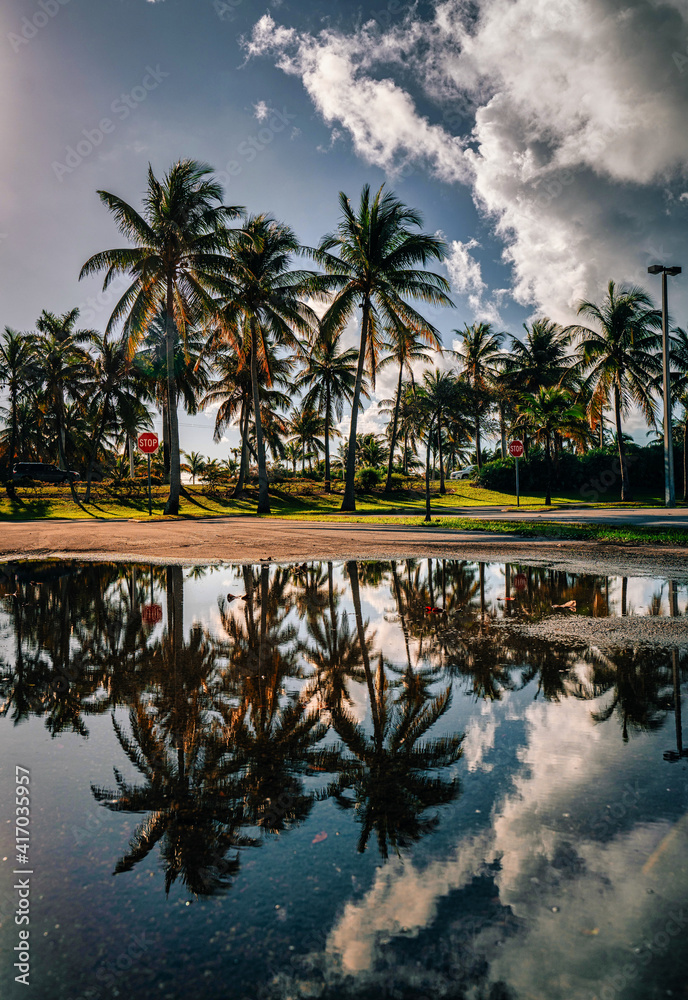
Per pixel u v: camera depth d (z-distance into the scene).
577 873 1.87
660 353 35.78
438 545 13.66
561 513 26.75
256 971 1.50
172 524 22.84
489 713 3.33
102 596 7.57
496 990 1.41
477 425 49.62
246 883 1.85
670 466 27.08
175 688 3.87
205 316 25.41
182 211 24.14
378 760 2.73
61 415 45.78
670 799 2.32
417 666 4.32
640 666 4.23
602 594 7.24
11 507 32.91
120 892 1.81
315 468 70.19
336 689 3.81
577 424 38.75
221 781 2.54
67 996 1.42
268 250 29.81
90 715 3.39
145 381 38.81
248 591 7.89
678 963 1.50
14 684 4.00
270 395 42.03
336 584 8.42
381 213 28.73
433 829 2.13
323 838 2.09
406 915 1.69
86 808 2.32
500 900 1.75
